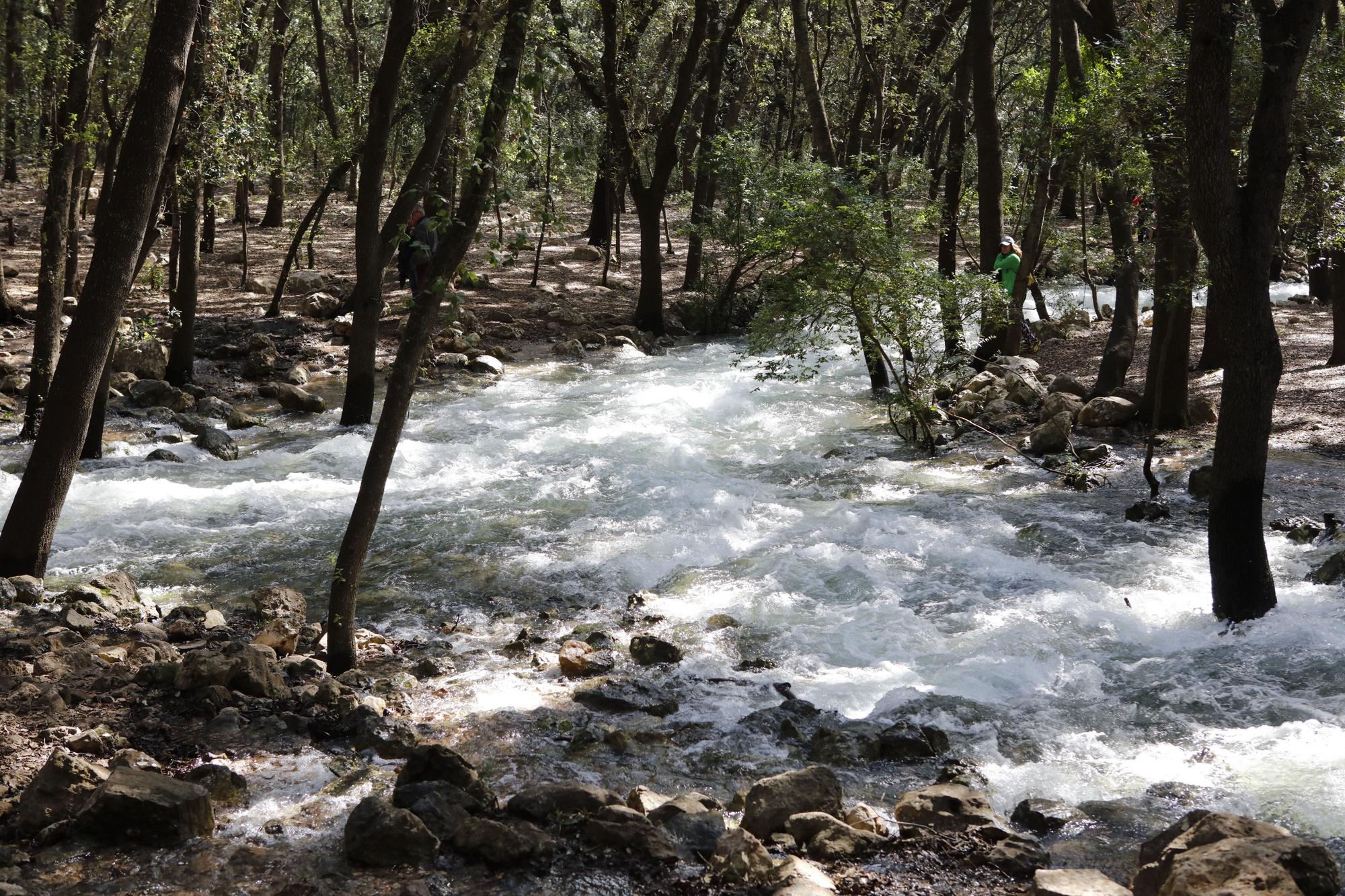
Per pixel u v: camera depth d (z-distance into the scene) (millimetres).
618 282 24812
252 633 7270
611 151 20984
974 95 16344
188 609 7496
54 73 15391
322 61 26578
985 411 13797
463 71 8758
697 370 17859
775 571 8422
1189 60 6641
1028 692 6312
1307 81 9391
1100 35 13445
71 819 4602
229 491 10742
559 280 25156
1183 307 12477
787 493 10891
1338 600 7320
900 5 24625
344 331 18609
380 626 7504
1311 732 5492
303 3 32188
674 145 20500
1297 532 8805
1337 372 14938
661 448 12602
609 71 20141
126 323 12156
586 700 6125
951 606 7699
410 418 14188
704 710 6098
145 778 4699
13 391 14023
